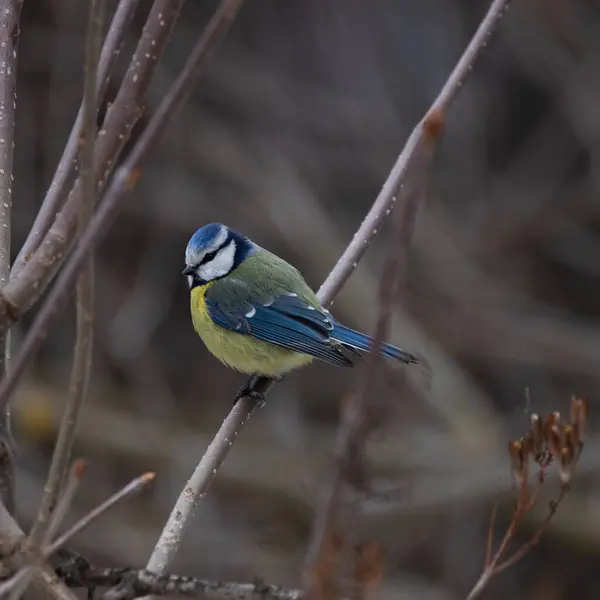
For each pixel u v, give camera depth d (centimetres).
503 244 1533
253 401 627
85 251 345
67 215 425
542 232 1534
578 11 1514
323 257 1470
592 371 1452
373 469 1216
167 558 519
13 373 347
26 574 343
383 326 296
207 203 1505
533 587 1310
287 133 1560
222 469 1290
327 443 1344
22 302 422
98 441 1306
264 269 853
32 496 1223
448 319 1462
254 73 1542
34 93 1411
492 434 1289
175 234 1491
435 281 1482
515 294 1505
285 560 1230
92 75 354
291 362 837
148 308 1448
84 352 367
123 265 1475
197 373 1455
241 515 1291
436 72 1555
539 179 1567
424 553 1259
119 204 345
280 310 823
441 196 1543
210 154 1508
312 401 1435
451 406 1325
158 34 408
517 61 1565
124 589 398
